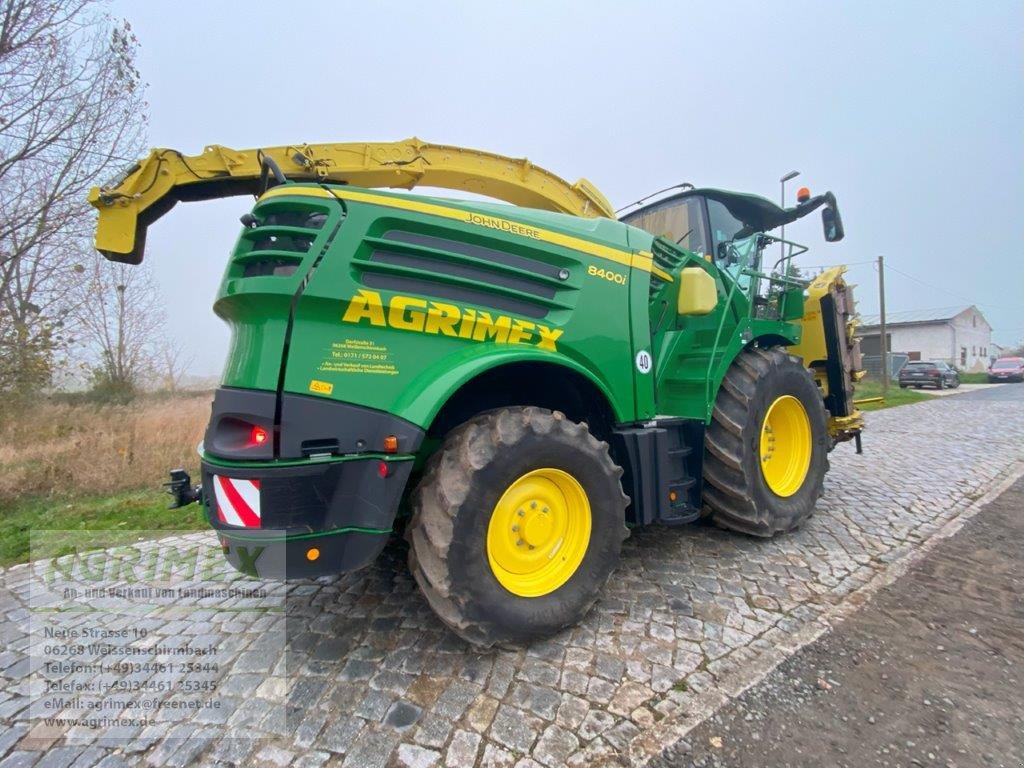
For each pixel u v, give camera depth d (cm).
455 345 228
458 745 176
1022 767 165
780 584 291
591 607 251
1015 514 414
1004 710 192
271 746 179
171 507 245
